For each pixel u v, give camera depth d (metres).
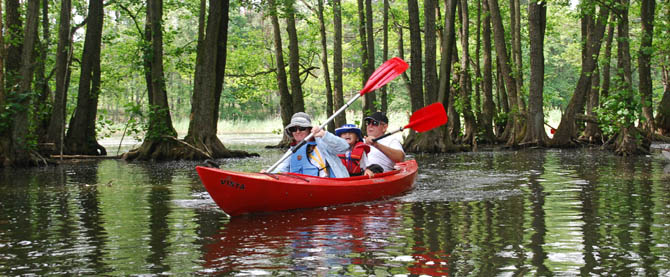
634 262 3.86
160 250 4.41
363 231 5.02
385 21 23.53
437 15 23.75
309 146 6.73
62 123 15.66
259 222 5.54
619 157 13.95
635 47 23.05
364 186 6.70
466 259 4.01
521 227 5.09
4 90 12.82
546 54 43.00
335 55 22.23
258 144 24.97
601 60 18.02
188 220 5.71
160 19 16.11
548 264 3.85
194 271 3.80
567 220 5.40
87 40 16.70
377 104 22.61
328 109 22.62
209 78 16.34
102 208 6.57
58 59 15.88
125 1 21.28
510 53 25.33
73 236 4.98
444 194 7.40
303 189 6.10
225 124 42.41
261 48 27.14
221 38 17.25
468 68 23.25
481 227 5.12
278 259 4.09
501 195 7.22
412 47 18.05
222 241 4.70
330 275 3.68
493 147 20.86
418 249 4.32
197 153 15.80
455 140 22.59
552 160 13.34
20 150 13.11
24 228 5.38
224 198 5.74
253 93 27.73
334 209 6.28
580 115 18.78
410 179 7.93
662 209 5.92
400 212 6.00
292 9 18.88
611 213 5.74
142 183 9.34
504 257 4.05
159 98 15.95
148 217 5.92
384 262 3.96
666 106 21.56
